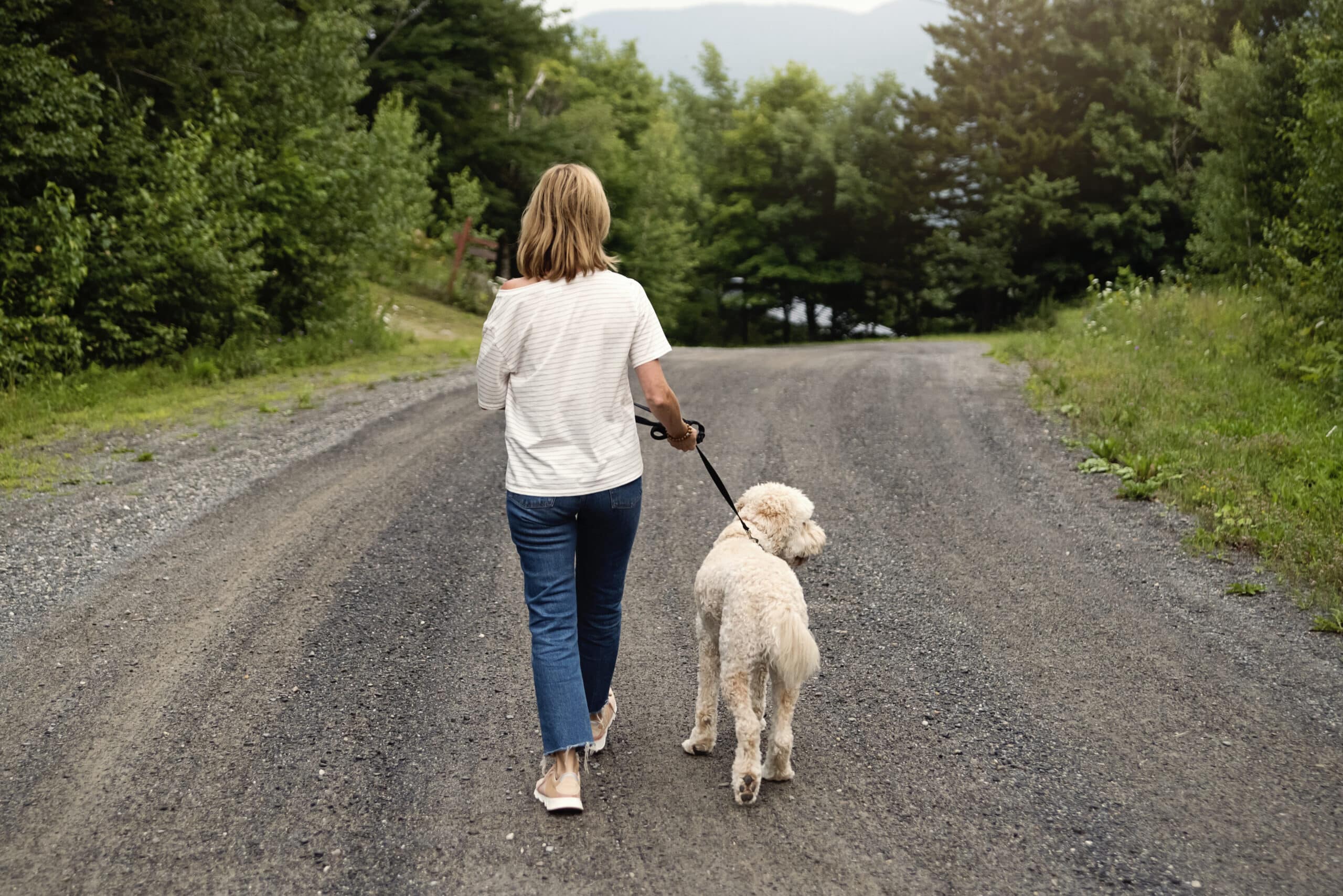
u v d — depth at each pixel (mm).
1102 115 30797
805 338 46656
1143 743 3334
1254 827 2805
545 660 2844
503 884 2561
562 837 2783
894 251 41250
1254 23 24953
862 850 2709
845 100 40125
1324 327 9383
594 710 3230
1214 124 16750
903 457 7676
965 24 34125
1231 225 15867
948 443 8125
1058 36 31297
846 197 37250
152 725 3445
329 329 15172
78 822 2842
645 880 2578
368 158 16328
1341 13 9664
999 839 2764
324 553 5320
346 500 6355
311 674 3881
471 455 7637
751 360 14234
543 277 2859
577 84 43625
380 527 5812
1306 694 3662
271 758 3230
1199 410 8398
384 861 2670
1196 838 2756
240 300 13055
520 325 2832
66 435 8352
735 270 42000
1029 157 32000
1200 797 2979
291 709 3586
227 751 3275
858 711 3605
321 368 13352
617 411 2895
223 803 2955
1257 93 15789
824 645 4215
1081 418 8539
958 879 2574
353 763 3207
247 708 3586
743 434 8539
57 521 5820
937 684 3832
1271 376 9461
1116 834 2785
